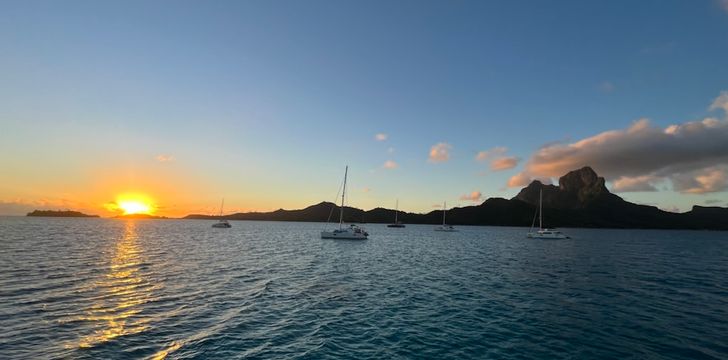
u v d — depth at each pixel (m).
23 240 69.44
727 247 98.31
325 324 20.52
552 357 16.44
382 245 83.62
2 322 18.84
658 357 16.58
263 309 23.27
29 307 21.72
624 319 22.42
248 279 33.78
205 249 64.00
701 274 42.56
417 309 24.20
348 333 19.12
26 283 28.31
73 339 16.89
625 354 16.88
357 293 28.84
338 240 95.12
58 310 21.33
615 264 52.00
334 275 37.62
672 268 48.22
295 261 48.97
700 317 23.03
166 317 20.91
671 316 23.23
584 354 16.83
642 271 44.50
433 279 36.50
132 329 18.66
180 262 44.53
